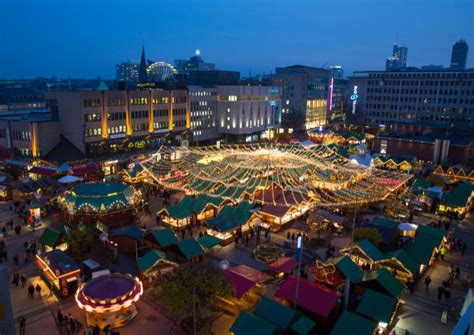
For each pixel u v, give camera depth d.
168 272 35.53
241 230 54.00
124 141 104.38
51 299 37.97
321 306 33.44
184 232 54.59
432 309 37.41
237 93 139.00
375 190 64.75
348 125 184.50
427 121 164.00
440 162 98.88
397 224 51.06
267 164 66.56
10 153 92.75
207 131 138.50
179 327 33.81
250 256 48.41
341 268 39.59
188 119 127.06
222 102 140.38
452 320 35.66
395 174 75.25
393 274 41.97
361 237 46.88
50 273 39.84
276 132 166.38
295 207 58.59
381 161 95.00
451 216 63.34
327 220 55.69
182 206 59.16
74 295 38.50
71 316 35.38
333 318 34.69
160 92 115.50
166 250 46.03
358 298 36.84
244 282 36.28
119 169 94.94
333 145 107.19
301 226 54.59
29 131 88.38
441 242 46.09
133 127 107.69
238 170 70.00
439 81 158.88
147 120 112.25
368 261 43.12
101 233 51.50
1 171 86.44
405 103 169.12
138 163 87.12
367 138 140.12
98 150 97.88
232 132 140.38
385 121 175.75
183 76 192.38
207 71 196.12
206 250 49.34
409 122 165.88
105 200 57.97
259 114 151.50
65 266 39.00
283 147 91.75
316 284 38.19
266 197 61.69
